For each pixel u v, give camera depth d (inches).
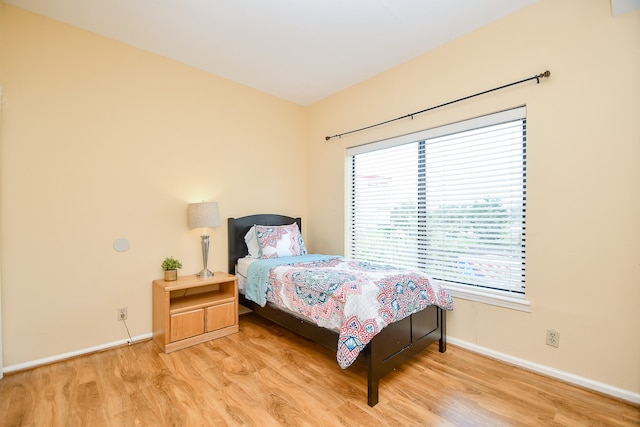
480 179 96.1
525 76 84.9
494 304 91.4
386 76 120.8
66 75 91.7
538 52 82.7
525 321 85.7
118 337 100.5
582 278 76.7
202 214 108.7
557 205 80.0
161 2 82.4
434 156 107.7
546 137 81.5
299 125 156.0
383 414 66.2
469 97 95.6
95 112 96.6
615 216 72.1
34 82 86.6
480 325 94.7
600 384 73.8
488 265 94.4
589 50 75.1
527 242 85.1
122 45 101.9
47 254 88.3
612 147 72.3
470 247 98.5
